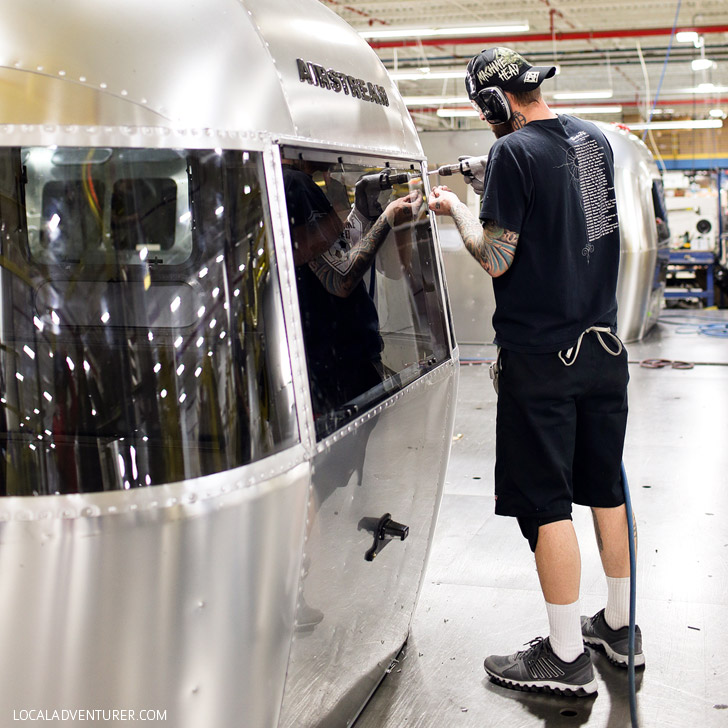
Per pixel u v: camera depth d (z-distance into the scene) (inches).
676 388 217.9
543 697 81.9
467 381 232.2
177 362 52.2
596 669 87.3
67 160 50.4
